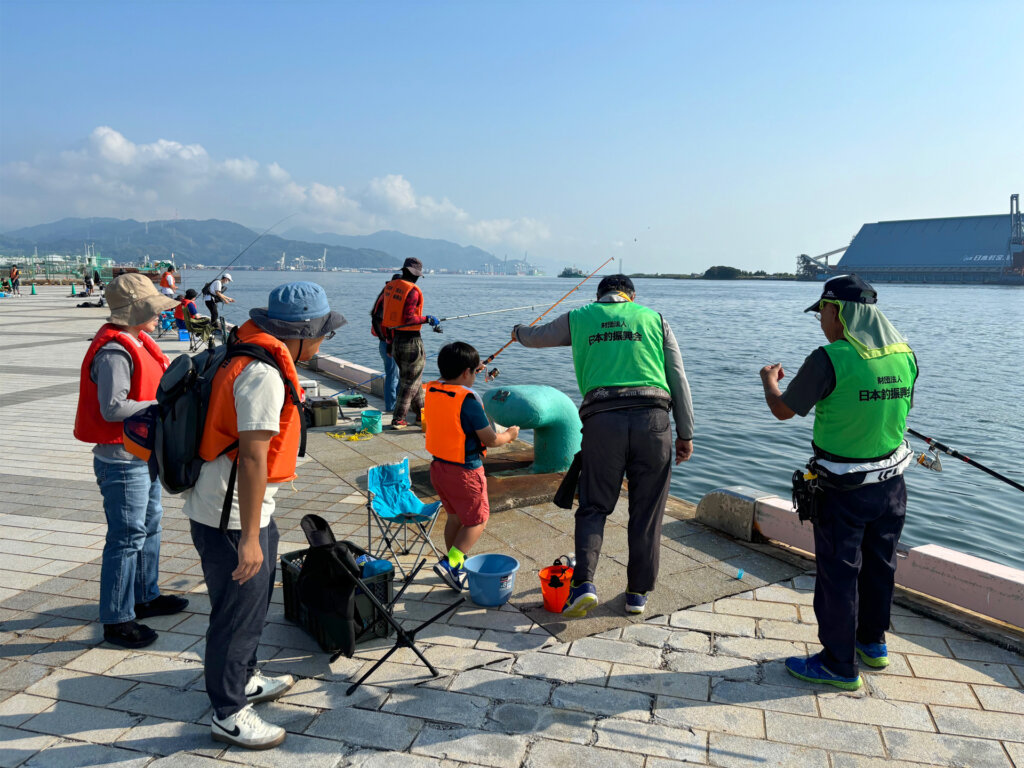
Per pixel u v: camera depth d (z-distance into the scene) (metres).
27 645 3.32
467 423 3.85
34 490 5.76
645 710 2.84
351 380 11.58
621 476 3.59
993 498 9.43
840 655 2.97
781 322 46.31
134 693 2.95
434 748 2.59
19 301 32.47
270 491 2.64
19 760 2.50
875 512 2.94
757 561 4.36
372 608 3.37
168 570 4.20
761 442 11.93
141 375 3.15
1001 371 22.78
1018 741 2.65
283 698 2.92
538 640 3.42
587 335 3.63
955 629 3.53
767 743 2.63
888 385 2.88
